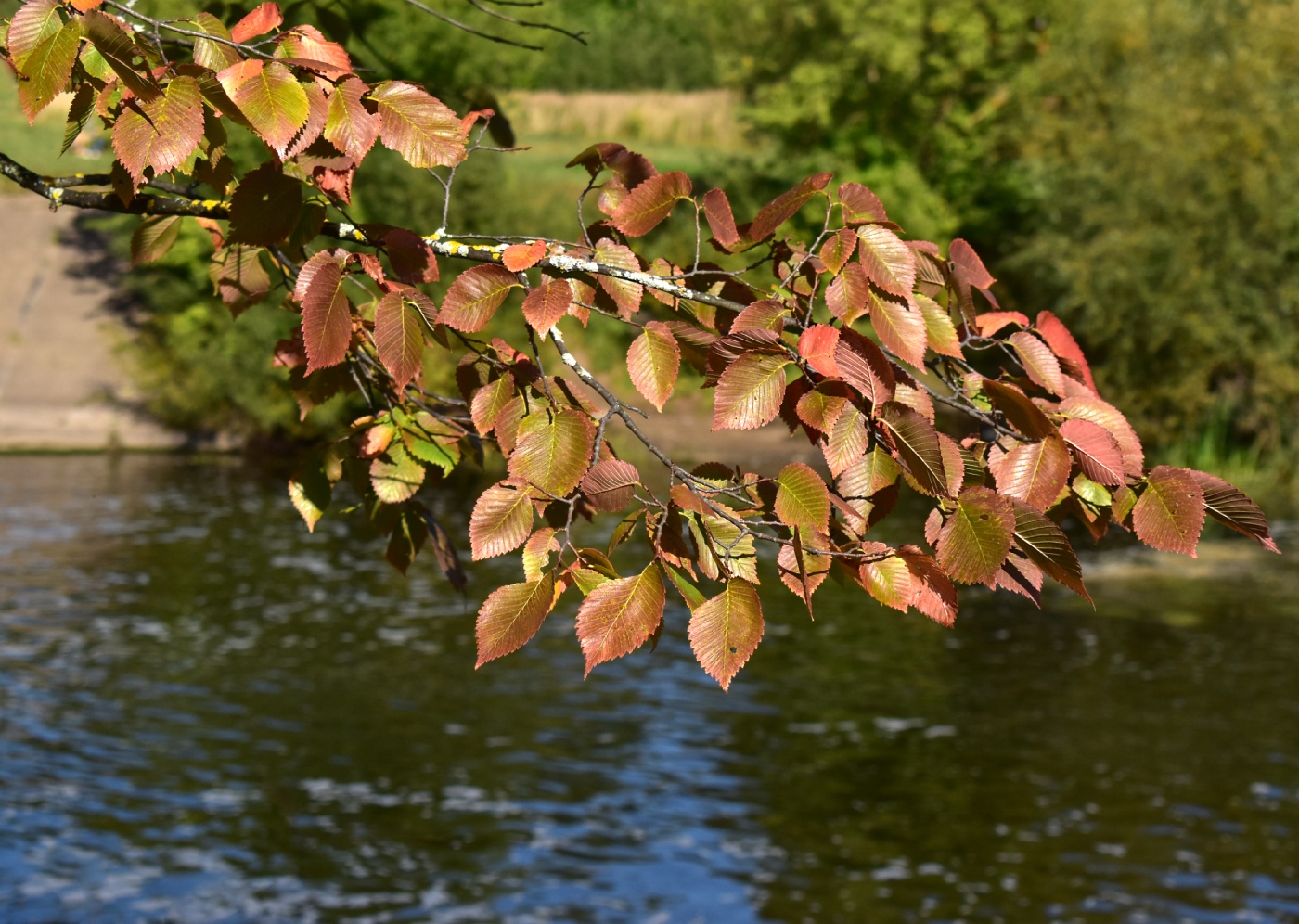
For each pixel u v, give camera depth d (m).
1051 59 30.16
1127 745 12.04
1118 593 17.98
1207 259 26.47
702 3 35.50
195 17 2.16
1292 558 20.02
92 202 2.57
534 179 32.62
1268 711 12.97
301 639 15.11
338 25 3.67
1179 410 26.89
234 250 3.07
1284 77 27.70
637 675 14.23
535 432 2.09
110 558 18.81
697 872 9.51
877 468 1.98
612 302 2.29
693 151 44.66
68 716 12.32
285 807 10.48
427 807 10.58
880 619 16.70
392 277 2.43
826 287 2.09
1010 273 29.81
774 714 12.95
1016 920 8.74
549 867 9.49
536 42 26.06
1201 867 9.58
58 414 28.64
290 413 27.27
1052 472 2.03
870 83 32.62
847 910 8.89
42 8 1.89
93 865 9.33
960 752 11.88
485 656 1.95
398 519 2.99
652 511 2.05
